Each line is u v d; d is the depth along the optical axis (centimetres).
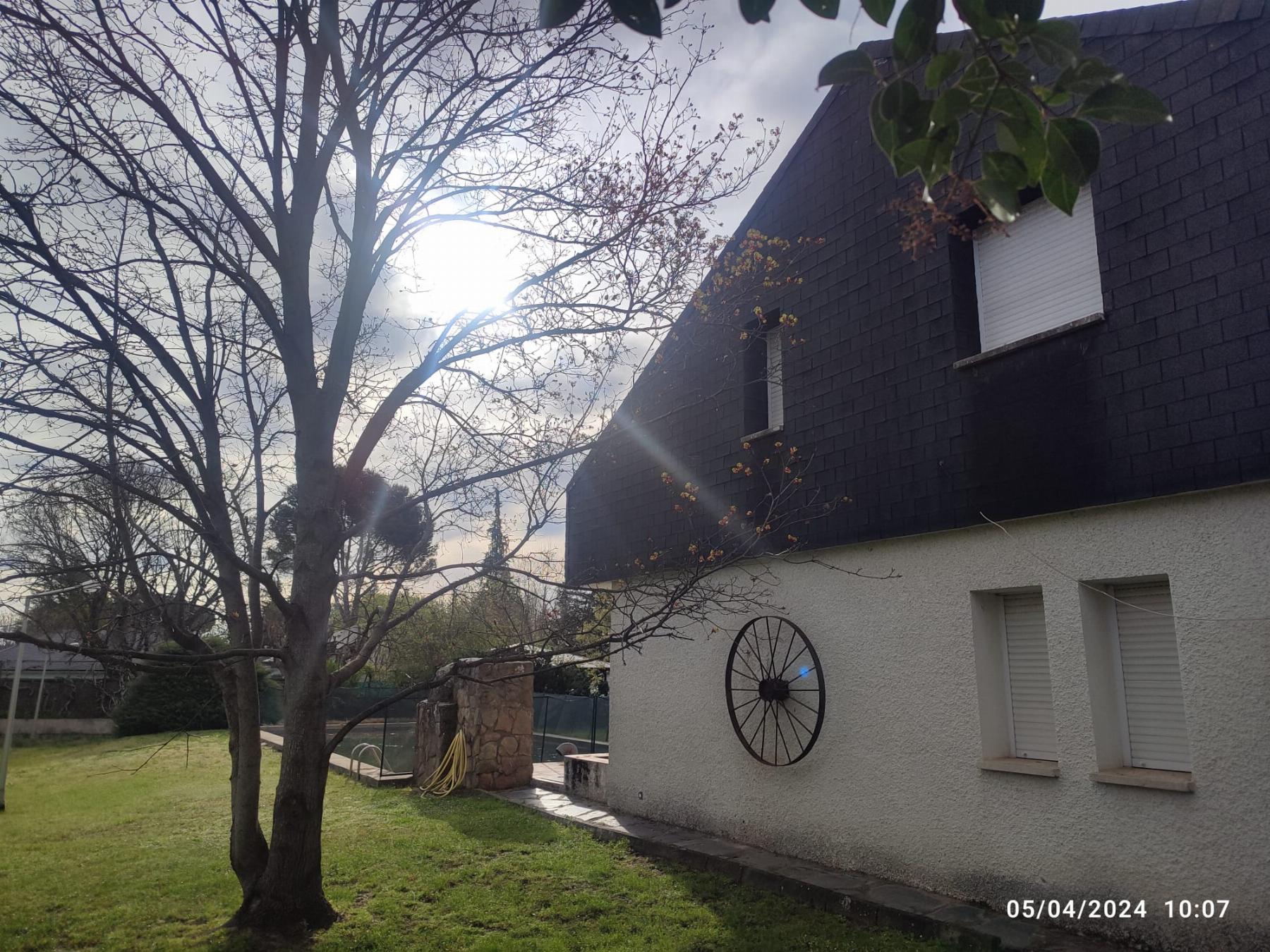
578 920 625
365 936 582
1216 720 502
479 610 866
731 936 584
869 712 718
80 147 619
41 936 605
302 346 682
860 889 654
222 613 668
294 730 621
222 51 653
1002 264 687
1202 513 520
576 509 1131
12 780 1448
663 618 648
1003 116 223
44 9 575
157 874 762
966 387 668
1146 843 527
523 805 1055
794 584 806
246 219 654
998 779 616
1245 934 476
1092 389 580
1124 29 583
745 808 824
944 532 677
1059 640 590
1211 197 527
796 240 827
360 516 751
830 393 791
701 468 938
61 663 2336
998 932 552
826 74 234
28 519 704
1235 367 502
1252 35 518
